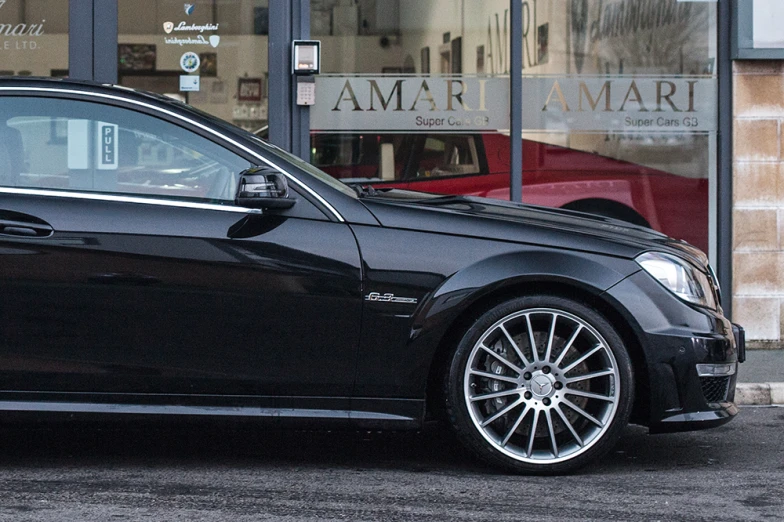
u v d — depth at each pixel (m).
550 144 15.45
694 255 9.09
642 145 15.46
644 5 15.45
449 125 15.43
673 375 8.35
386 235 8.25
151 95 8.56
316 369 8.19
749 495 7.97
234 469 8.60
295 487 8.05
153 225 8.09
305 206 8.28
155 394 8.15
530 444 8.36
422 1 15.35
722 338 8.59
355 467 8.75
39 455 9.01
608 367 8.33
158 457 9.00
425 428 10.45
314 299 8.14
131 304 8.04
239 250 8.11
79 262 8.02
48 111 8.31
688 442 9.98
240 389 8.19
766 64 15.21
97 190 8.20
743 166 15.27
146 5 15.22
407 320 8.19
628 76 15.46
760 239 15.30
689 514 7.42
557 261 8.27
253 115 15.34
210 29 15.27
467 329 8.27
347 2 15.31
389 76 15.37
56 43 15.20
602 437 8.37
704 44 15.38
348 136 15.38
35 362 8.05
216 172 8.31
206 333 8.10
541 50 15.40
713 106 15.41
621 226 9.21
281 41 15.25
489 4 15.37
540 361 8.34
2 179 8.19
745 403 12.03
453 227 8.33
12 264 7.98
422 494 7.88
